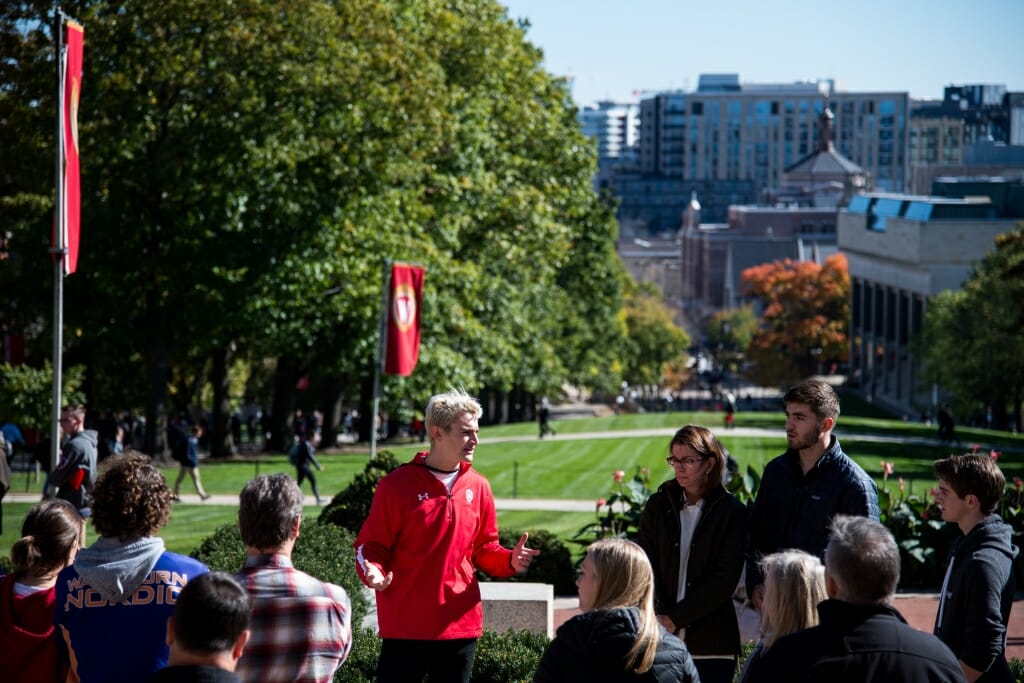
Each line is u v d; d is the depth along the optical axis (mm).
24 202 40406
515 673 9922
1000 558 7031
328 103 40156
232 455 51156
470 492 7691
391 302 31375
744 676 6055
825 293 161625
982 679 6973
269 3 39312
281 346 45562
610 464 43000
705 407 146875
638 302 139875
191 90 39312
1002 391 80375
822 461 8117
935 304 95875
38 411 39562
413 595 7504
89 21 37344
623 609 5887
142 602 6176
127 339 42344
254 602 6066
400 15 45250
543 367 64312
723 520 8062
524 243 53438
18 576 6770
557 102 59219
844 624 5531
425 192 48219
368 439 62125
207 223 40406
